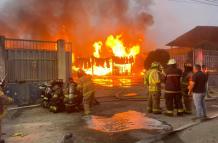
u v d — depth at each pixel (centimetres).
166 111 1091
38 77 1464
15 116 1107
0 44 1334
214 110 1233
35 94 1397
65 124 964
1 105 722
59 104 1179
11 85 1324
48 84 1288
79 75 1140
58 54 1523
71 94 1163
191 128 908
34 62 1454
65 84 1334
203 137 823
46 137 805
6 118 1065
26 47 1430
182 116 1079
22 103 1347
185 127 910
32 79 1446
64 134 832
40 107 1308
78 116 1096
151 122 974
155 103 1123
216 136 827
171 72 1077
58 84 1273
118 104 1360
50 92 1252
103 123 969
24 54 1423
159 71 1123
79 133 843
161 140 802
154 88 1118
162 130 869
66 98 1162
